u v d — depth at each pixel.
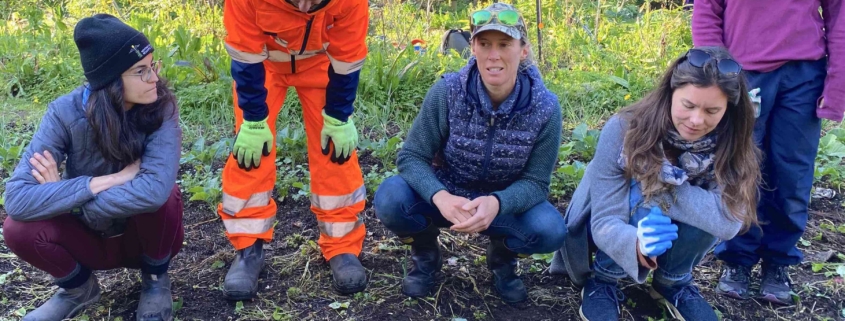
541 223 2.70
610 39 7.52
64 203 2.38
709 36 2.93
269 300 2.89
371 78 5.33
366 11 2.72
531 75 2.65
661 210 2.59
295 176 4.13
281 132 4.46
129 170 2.49
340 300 2.90
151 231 2.57
